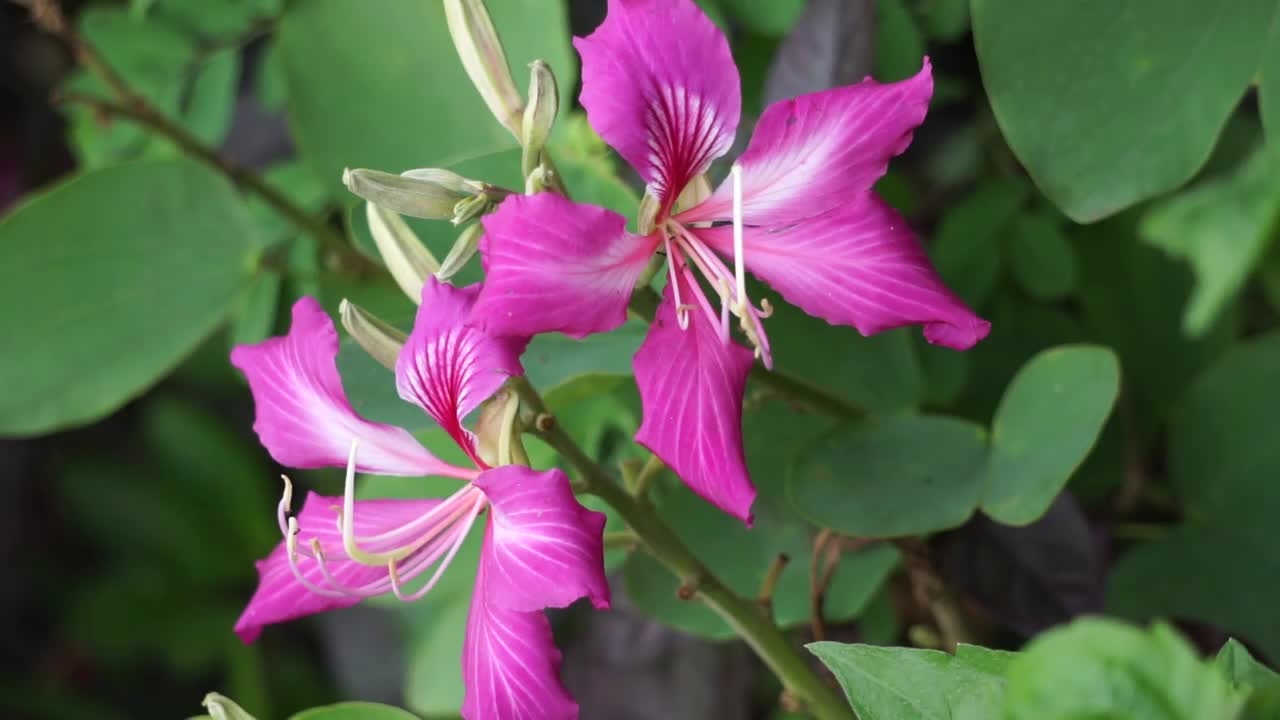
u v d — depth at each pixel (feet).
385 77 2.90
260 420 2.57
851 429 2.70
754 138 2.51
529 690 2.40
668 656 3.19
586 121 2.86
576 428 2.88
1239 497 2.92
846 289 2.52
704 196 2.54
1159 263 3.10
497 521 2.42
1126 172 2.57
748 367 2.49
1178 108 2.55
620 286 2.47
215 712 2.46
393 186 2.43
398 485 2.78
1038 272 3.07
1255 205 2.19
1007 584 2.79
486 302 2.39
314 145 2.94
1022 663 2.06
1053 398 2.62
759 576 2.79
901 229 2.53
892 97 2.50
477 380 2.45
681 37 2.47
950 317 2.51
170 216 2.98
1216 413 2.96
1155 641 2.04
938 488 2.66
